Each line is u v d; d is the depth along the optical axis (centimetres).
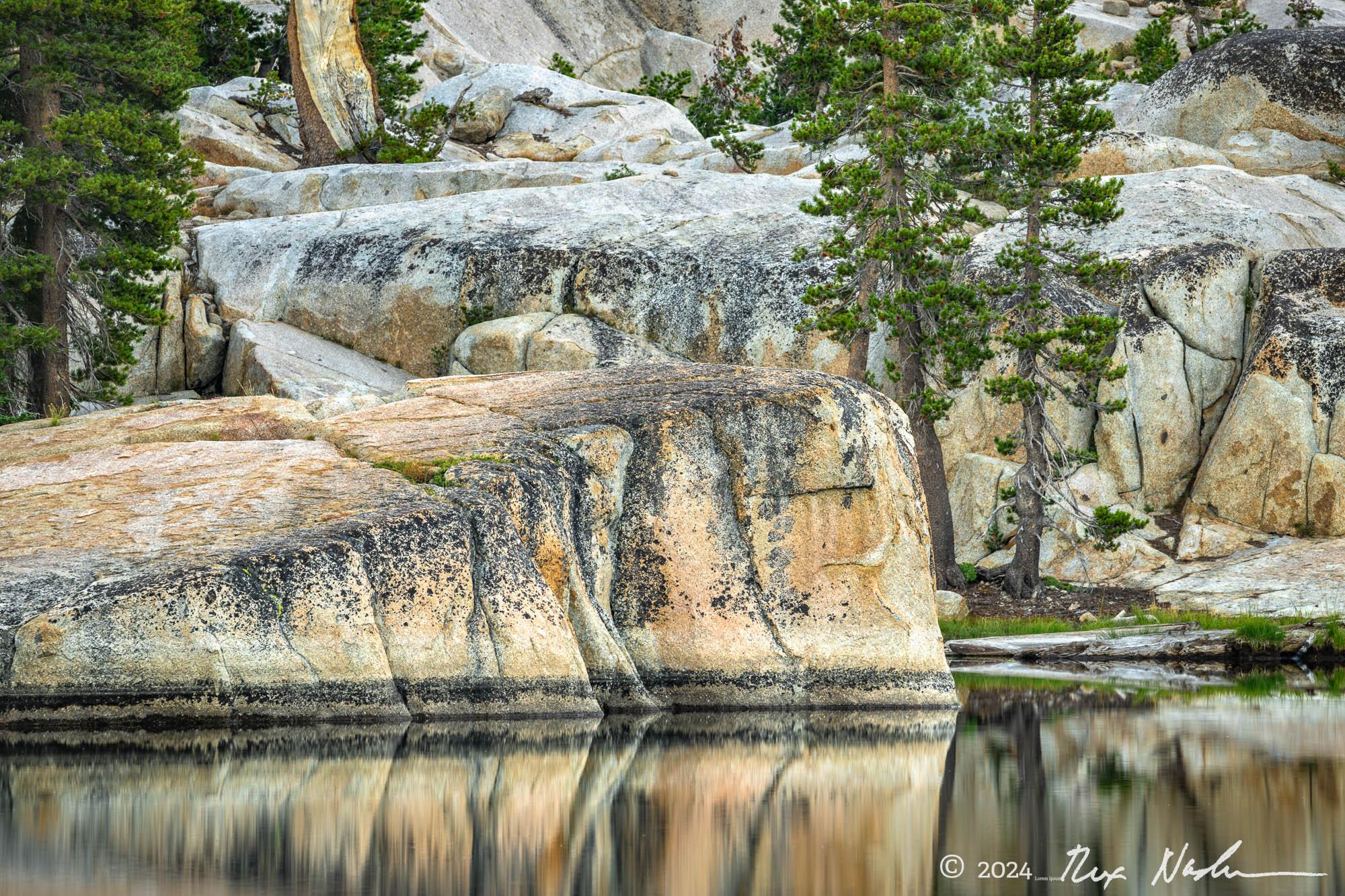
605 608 2734
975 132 5450
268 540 2323
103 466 2705
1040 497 5356
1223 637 4403
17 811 1564
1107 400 5678
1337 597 4819
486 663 2408
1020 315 5456
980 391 5781
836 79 5522
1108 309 5797
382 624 2334
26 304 5278
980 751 2219
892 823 1606
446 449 2702
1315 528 5409
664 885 1294
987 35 5644
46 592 2203
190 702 2181
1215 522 5559
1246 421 5547
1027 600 5272
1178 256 5897
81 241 5419
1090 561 5478
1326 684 3556
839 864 1394
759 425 2836
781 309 5994
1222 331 5825
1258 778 1944
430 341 6306
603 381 3152
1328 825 1603
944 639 4700
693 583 2783
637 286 6181
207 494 2519
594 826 1566
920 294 5350
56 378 5119
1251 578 5091
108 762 1903
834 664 2797
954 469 5797
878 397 3025
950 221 5425
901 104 5303
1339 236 6359
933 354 5441
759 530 2820
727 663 2752
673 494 2802
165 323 5312
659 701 2733
